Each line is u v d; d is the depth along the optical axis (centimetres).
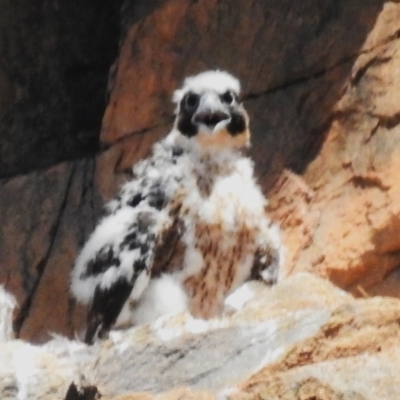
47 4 2100
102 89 2086
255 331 1062
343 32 1758
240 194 1298
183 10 1891
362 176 1662
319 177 1706
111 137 1905
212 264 1288
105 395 1056
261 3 1845
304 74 1777
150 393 1041
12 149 2083
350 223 1645
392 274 1627
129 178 1864
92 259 1318
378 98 1692
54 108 2091
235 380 1022
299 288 1158
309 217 1681
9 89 2105
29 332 1880
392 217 1605
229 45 1850
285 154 1744
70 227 1941
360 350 1008
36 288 1914
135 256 1266
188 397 1005
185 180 1289
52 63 2100
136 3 1967
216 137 1318
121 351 1088
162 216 1277
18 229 1978
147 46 1898
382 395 955
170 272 1284
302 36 1797
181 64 1870
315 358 1006
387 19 1725
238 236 1291
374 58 1716
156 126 1861
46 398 1109
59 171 2011
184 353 1070
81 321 1852
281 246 1345
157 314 1251
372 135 1681
